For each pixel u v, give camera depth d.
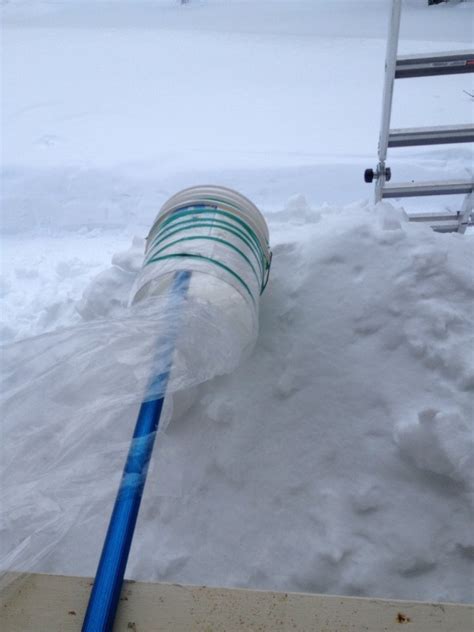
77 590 0.99
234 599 0.96
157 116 4.71
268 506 1.29
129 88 5.27
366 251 1.65
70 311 2.28
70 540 1.23
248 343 1.47
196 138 4.29
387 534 1.21
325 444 1.34
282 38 6.28
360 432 1.34
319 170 3.74
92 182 3.76
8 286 2.78
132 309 1.43
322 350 1.47
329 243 1.69
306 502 1.28
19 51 6.24
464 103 4.61
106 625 0.91
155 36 6.52
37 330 2.26
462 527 1.20
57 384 1.38
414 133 2.18
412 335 1.45
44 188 3.74
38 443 1.30
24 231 3.46
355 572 1.17
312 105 4.75
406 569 1.17
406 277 1.55
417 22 6.58
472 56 1.97
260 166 3.81
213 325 1.36
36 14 7.46
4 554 1.14
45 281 2.82
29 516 1.19
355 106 4.68
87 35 6.63
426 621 0.92
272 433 1.37
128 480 1.11
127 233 3.39
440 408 1.33
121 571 0.98
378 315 1.50
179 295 1.38
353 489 1.28
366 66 5.43
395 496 1.25
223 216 1.55
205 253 1.43
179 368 1.31
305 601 0.95
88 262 2.98
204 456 1.36
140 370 1.32
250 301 1.44
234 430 1.37
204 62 5.76
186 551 1.25
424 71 2.04
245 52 5.97
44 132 4.47
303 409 1.39
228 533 1.26
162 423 1.34
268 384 1.44
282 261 1.76
